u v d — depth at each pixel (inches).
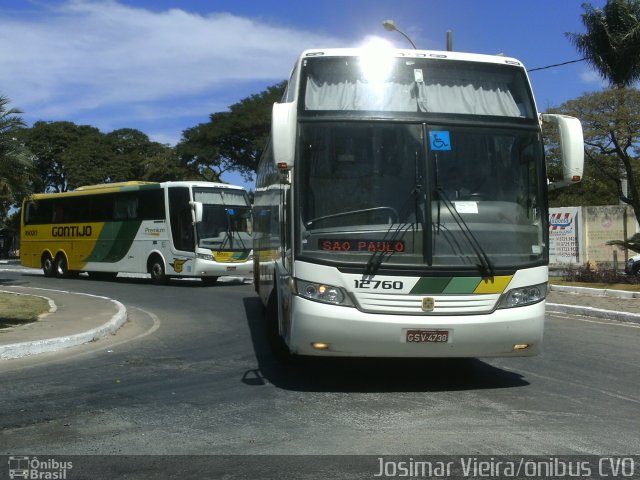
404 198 266.2
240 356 369.4
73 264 1034.7
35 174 765.3
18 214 2182.6
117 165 2191.2
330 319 258.2
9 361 357.1
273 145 262.8
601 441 213.8
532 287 271.3
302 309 262.1
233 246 872.3
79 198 1027.9
